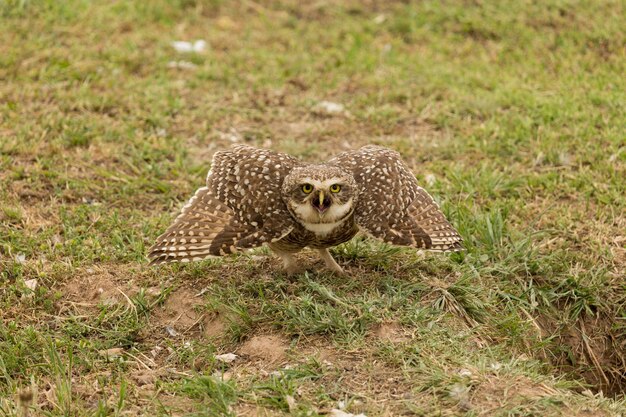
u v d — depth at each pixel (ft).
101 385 24.20
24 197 33.88
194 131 39.70
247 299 27.45
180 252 25.49
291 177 25.43
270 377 24.07
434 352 24.86
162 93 42.24
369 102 42.55
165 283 28.84
